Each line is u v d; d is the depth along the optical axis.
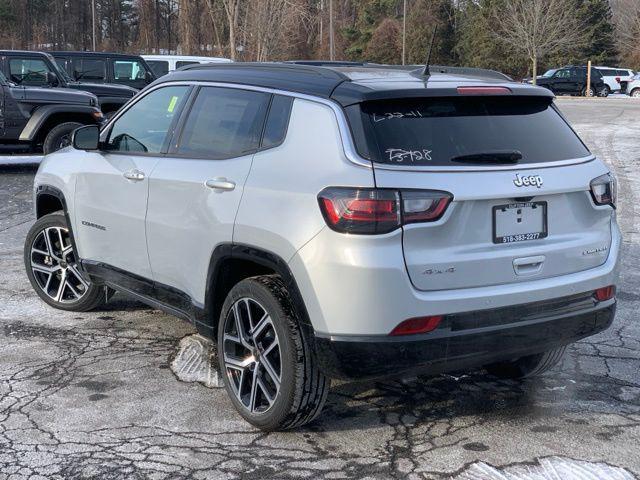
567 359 5.45
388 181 3.74
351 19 75.00
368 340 3.75
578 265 4.26
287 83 4.36
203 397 4.78
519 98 4.33
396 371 3.82
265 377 4.30
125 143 5.43
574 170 4.23
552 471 3.91
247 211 4.19
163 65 23.52
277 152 4.21
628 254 8.38
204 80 4.94
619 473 3.89
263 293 4.12
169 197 4.81
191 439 4.24
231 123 4.59
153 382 5.00
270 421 4.19
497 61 61.81
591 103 35.53
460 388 4.95
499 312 3.96
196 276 4.63
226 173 4.42
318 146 4.00
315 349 3.89
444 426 4.42
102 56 19.44
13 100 13.50
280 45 47.38
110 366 5.25
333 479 3.84
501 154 4.01
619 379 5.11
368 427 4.40
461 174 3.88
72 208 5.83
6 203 11.27
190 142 4.85
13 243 8.88
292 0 48.84
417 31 65.56
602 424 4.45
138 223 5.11
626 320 6.27
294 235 3.89
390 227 3.71
